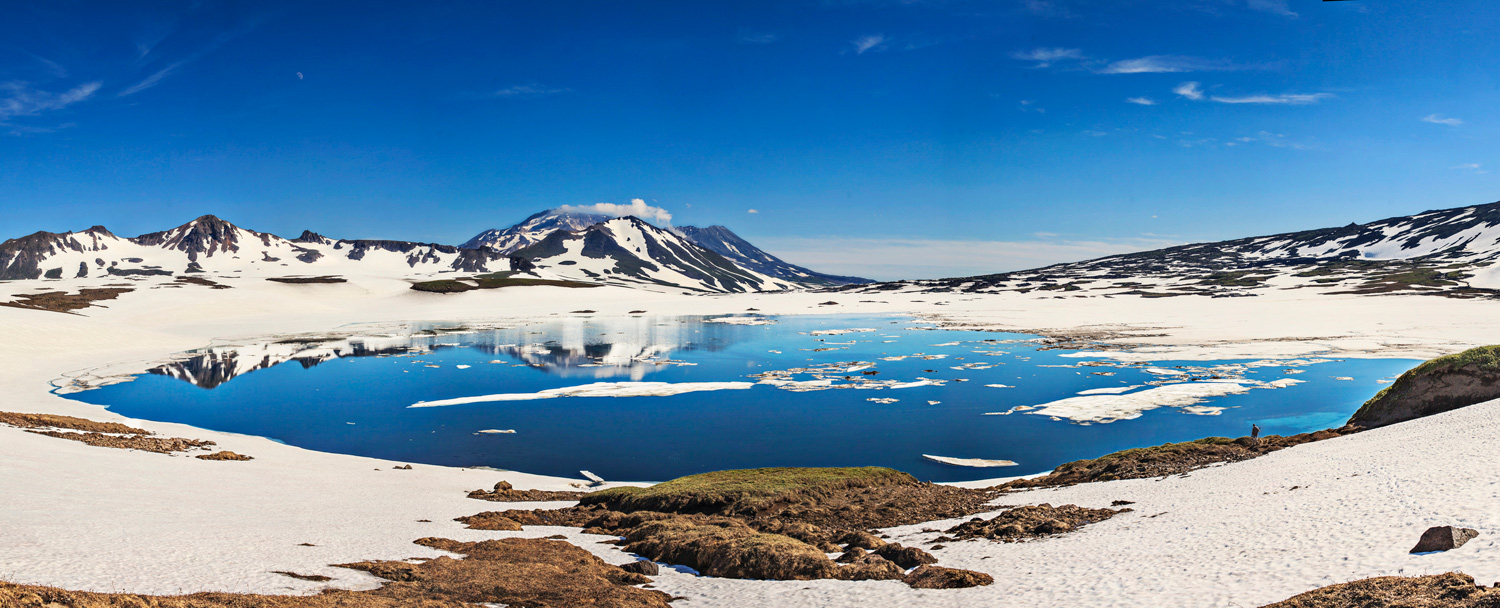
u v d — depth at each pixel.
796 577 20.25
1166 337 113.31
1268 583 15.12
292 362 94.00
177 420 57.75
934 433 52.91
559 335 134.50
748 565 21.12
